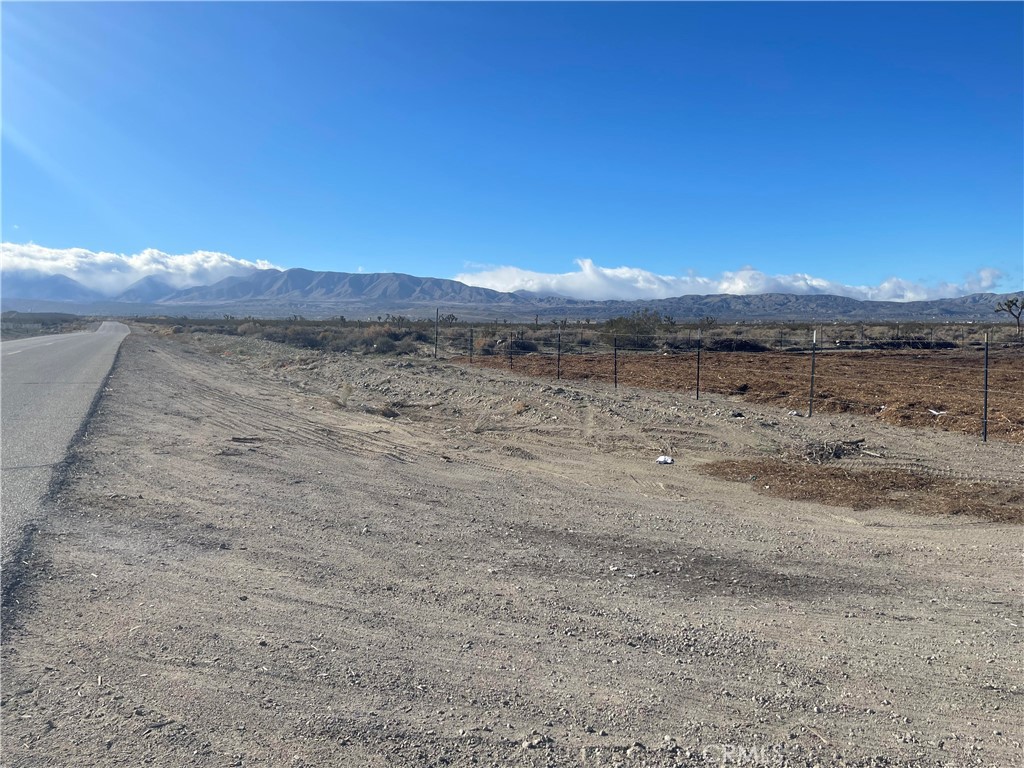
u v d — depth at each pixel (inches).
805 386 854.5
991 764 148.4
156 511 339.9
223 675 183.8
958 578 260.5
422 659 194.2
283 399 824.3
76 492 367.9
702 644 205.0
